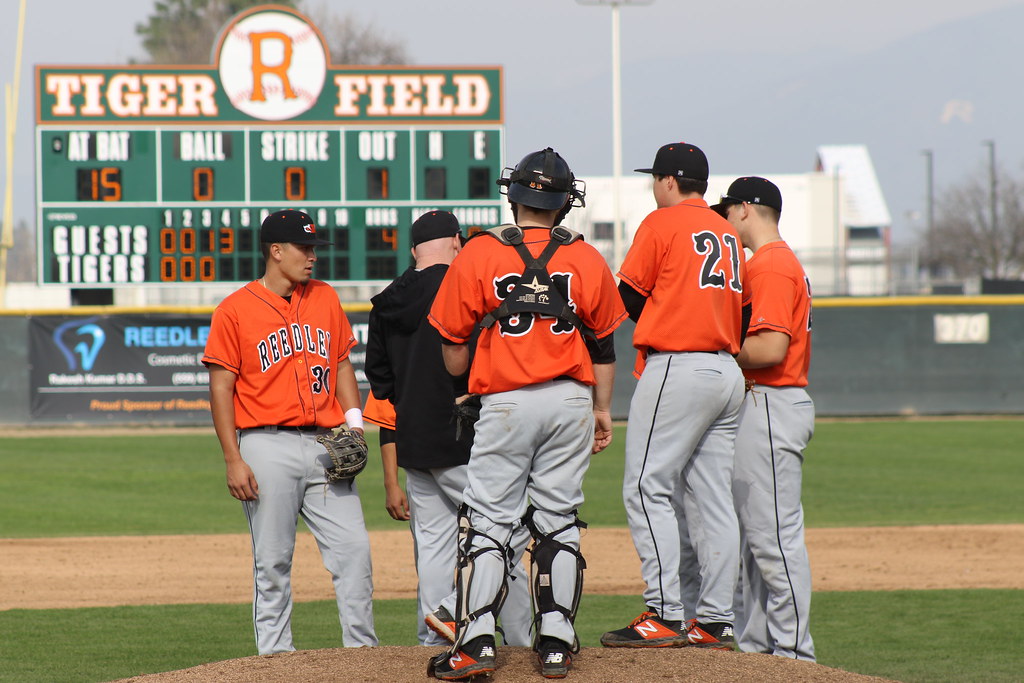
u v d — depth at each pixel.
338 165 56.75
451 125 57.09
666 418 12.10
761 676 10.52
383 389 13.50
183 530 29.92
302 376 13.59
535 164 10.62
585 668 10.67
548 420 10.37
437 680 10.27
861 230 176.25
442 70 56.94
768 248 13.90
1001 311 60.44
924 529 29.34
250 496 13.30
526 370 10.30
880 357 60.78
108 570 24.59
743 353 13.47
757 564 14.01
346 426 14.80
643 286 12.31
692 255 12.13
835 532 29.09
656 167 12.66
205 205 56.28
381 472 42.06
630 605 21.02
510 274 10.37
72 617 19.78
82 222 55.81
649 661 10.91
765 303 13.45
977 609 20.31
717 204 14.45
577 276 10.46
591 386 10.82
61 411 57.25
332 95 56.56
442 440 12.96
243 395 13.49
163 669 15.90
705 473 12.49
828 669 10.84
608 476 41.53
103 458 45.28
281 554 13.50
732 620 12.55
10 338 56.78
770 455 13.78
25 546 27.42
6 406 56.78
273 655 11.30
